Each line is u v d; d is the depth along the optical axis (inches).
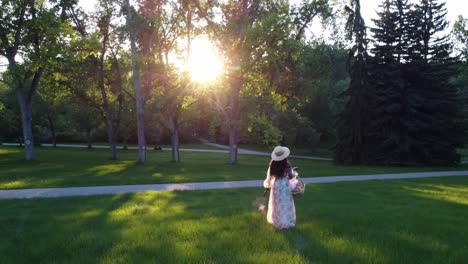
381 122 1110.4
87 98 1242.0
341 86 1840.6
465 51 1732.3
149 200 385.4
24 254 200.2
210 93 1059.9
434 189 504.1
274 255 193.3
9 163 930.7
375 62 1151.0
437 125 1109.7
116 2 1053.2
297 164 1157.7
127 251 203.2
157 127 2071.9
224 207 338.3
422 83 1155.3
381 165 1109.7
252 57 951.6
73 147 2076.8
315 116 1813.5
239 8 1027.3
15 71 898.7
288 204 258.1
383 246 213.6
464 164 1196.5
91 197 406.3
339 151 1159.6
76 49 984.9
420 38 1169.4
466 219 297.4
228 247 212.2
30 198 400.5
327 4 970.1
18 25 944.9
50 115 2033.7
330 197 415.5
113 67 1221.1
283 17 904.9
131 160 1230.9
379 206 355.3
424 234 247.1
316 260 190.1
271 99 971.9
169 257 191.8
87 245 213.5
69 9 1109.7
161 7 1016.2
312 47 1075.9
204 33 1016.9
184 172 778.2
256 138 1044.5
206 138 3014.3
